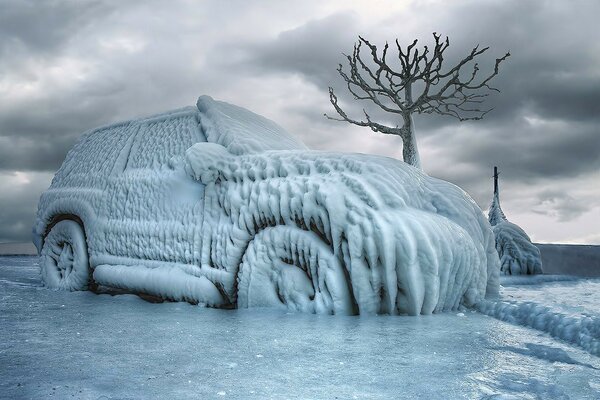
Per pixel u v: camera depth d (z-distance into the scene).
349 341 3.59
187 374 2.69
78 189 8.09
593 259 12.64
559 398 2.32
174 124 7.56
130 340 3.60
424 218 5.03
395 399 2.31
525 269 11.00
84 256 7.72
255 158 6.00
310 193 5.18
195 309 5.50
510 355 3.18
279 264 5.37
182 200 6.50
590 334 3.44
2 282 9.01
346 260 4.89
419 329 4.07
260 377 2.64
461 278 5.22
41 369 2.75
